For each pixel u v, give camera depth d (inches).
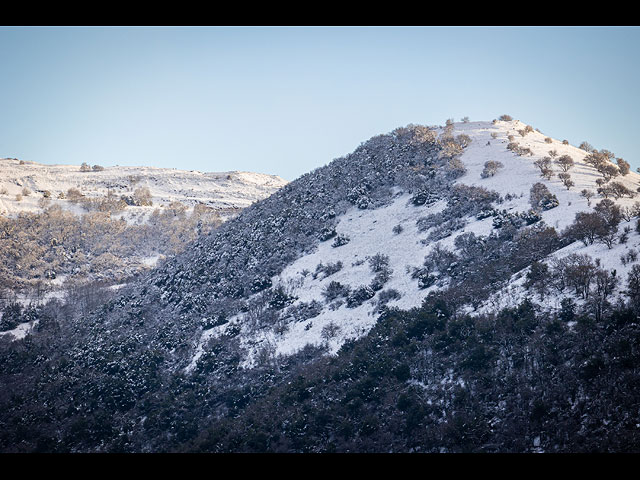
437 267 5393.7
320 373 4675.2
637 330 3590.1
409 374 4266.7
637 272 3897.6
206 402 5039.4
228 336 5757.9
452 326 4402.1
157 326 6437.0
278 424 4323.3
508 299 4431.6
